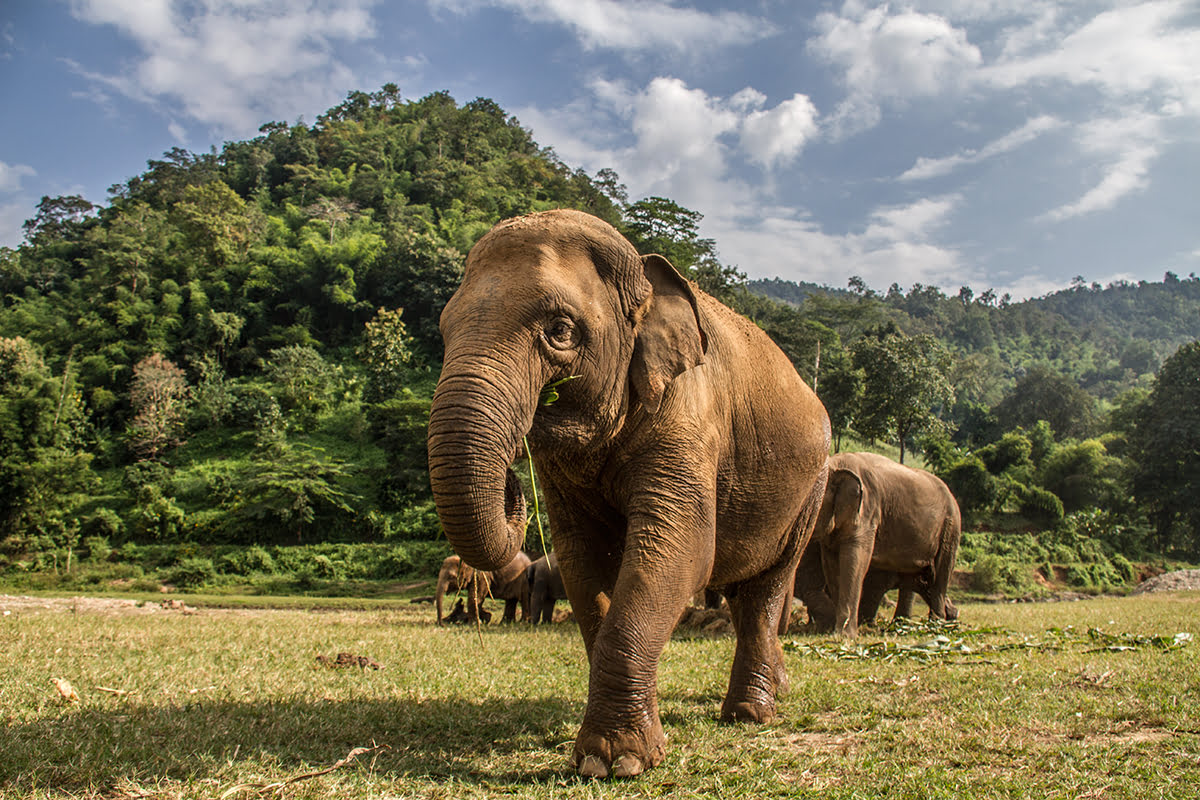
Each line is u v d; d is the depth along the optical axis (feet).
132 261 337.11
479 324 12.69
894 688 20.65
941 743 14.67
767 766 13.37
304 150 503.20
